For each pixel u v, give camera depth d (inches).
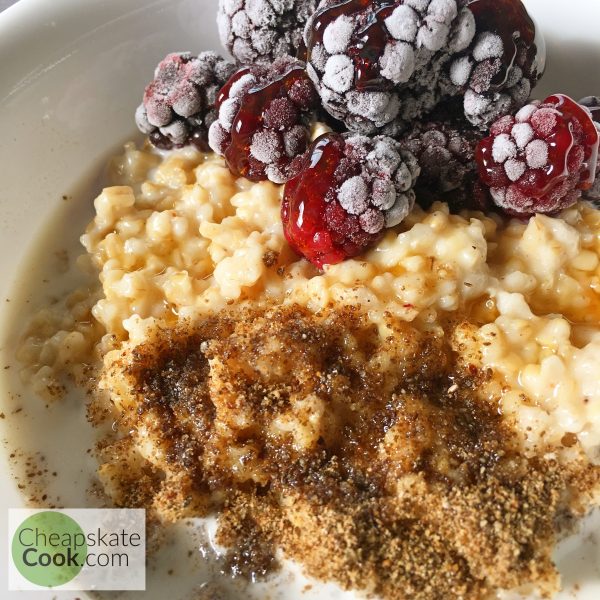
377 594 5.0
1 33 6.3
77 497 5.6
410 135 5.9
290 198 5.7
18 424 5.9
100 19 6.7
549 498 5.1
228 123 6.1
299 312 5.7
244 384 5.5
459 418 5.4
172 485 5.4
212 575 5.3
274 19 6.2
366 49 5.3
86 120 7.0
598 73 6.8
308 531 5.1
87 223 6.9
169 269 6.3
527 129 5.5
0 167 6.5
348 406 5.5
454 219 5.9
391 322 5.6
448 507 5.1
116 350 5.9
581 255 5.9
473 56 5.6
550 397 5.4
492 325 5.6
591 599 5.1
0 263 6.5
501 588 4.9
